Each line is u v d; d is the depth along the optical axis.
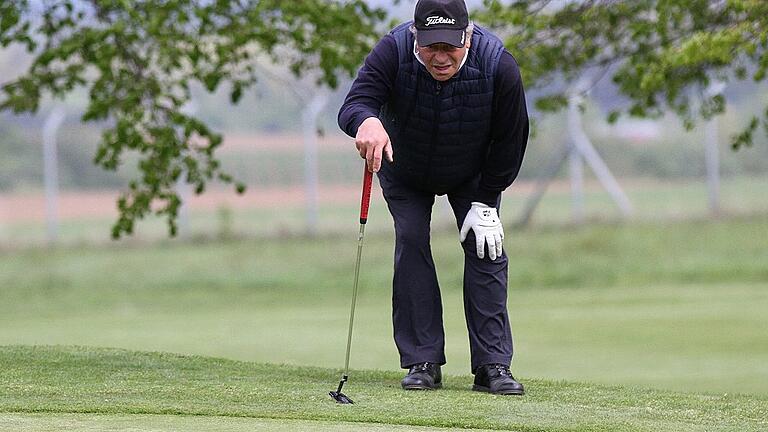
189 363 20.19
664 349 31.41
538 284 55.75
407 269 18.22
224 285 58.94
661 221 72.88
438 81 16.83
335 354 31.08
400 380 19.31
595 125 87.69
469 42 16.78
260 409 14.83
